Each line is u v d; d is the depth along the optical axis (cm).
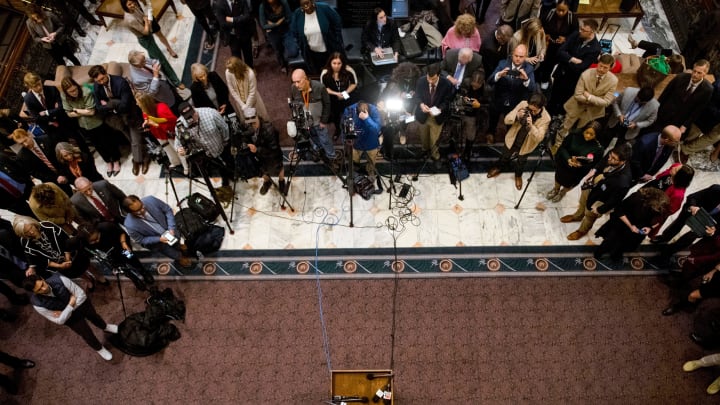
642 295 619
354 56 773
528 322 605
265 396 572
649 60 685
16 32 841
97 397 578
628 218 552
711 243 543
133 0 719
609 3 827
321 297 629
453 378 575
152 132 652
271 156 639
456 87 655
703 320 596
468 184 713
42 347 609
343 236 675
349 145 546
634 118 632
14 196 626
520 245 661
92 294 645
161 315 596
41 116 658
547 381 570
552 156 716
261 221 692
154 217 586
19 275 563
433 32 761
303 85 616
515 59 616
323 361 589
